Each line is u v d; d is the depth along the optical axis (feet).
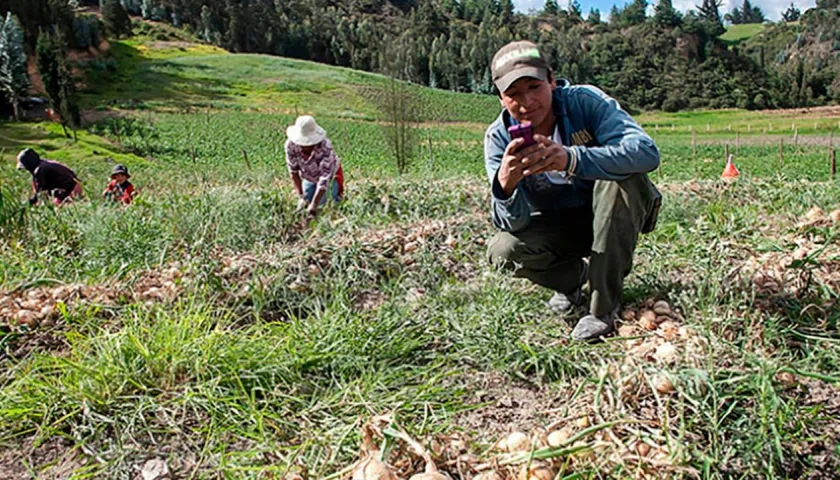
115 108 178.40
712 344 7.61
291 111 194.18
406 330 9.27
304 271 12.14
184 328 8.71
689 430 6.34
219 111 185.98
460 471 5.91
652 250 11.95
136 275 12.05
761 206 17.57
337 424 7.19
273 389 8.10
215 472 6.65
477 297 10.28
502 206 8.95
